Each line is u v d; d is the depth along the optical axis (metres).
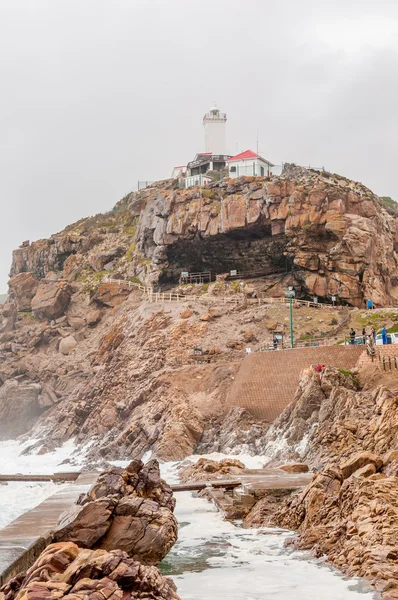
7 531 19.94
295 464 39.12
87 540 19.50
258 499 29.47
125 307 87.25
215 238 82.81
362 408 40.56
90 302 94.12
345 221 76.25
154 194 106.12
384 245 81.25
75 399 74.44
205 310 73.56
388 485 21.58
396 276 82.81
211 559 20.80
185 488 34.78
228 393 56.72
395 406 34.44
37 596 11.88
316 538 21.42
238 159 105.62
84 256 110.06
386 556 17.56
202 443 52.75
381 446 32.81
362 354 49.50
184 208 84.69
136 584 12.82
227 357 65.12
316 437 42.59
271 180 85.38
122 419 62.81
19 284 103.88
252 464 45.03
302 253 76.94
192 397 57.88
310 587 16.84
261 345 66.00
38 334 94.25
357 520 20.25
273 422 51.56
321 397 46.50
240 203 80.38
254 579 17.98
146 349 69.50
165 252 87.56
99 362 80.69
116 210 128.00
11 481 43.50
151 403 58.97
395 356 47.47
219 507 30.09
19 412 85.75
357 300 75.19
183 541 23.94
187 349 67.50
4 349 97.31
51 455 63.50
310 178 89.06
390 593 15.68
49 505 25.86
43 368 89.75
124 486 21.22
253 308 73.38
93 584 12.32
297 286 78.75
